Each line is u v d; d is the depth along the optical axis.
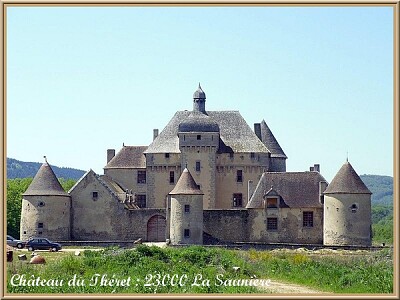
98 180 107.81
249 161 119.50
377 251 85.00
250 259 72.75
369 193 98.56
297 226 103.38
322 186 104.62
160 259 66.19
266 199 103.88
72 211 107.56
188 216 100.81
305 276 60.56
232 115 124.81
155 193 119.88
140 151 124.44
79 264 61.66
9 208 130.12
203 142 118.62
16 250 91.19
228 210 103.75
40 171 106.44
